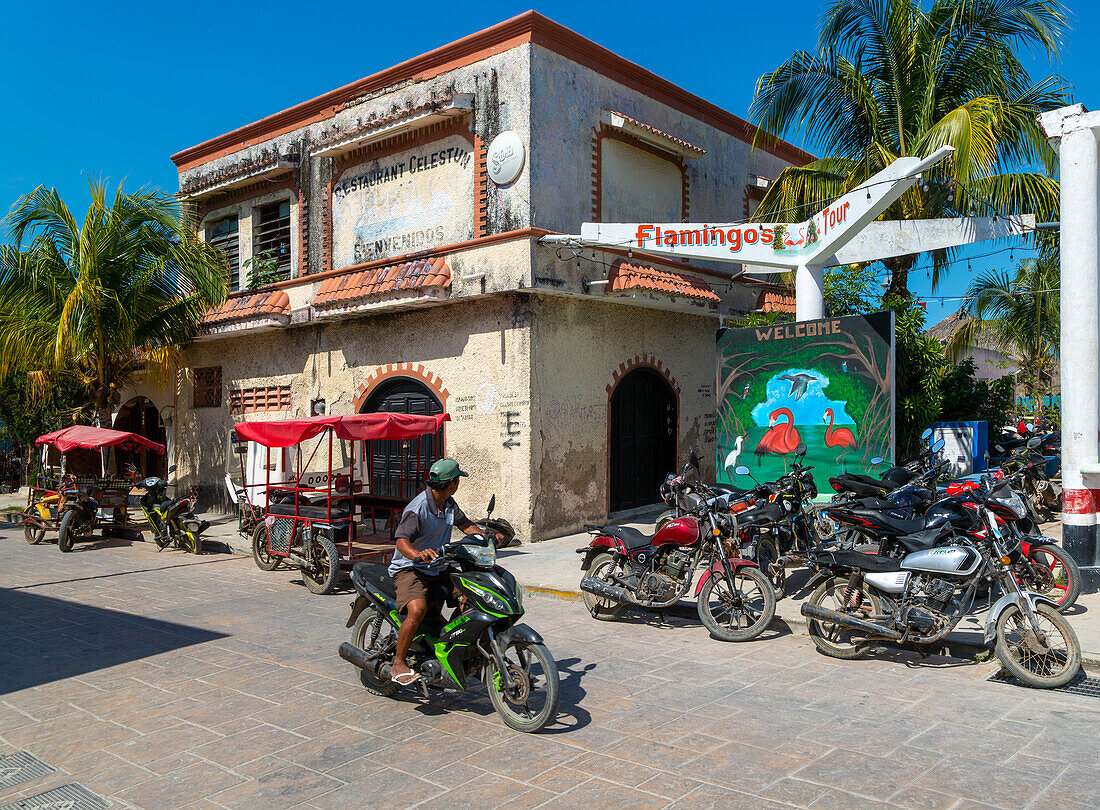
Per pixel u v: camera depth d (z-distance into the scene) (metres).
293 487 10.42
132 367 16.05
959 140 10.80
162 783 4.27
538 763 4.40
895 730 4.80
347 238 14.59
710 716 5.09
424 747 4.67
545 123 12.07
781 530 8.34
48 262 14.37
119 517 14.28
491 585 4.93
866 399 9.64
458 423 12.66
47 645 7.19
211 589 9.75
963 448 11.42
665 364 14.46
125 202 14.41
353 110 14.41
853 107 13.31
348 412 14.41
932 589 6.00
